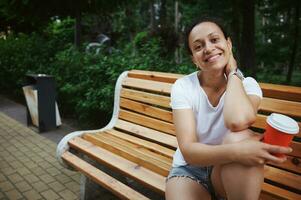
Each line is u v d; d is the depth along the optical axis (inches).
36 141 199.2
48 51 316.5
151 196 127.5
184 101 76.7
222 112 73.6
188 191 72.4
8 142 198.8
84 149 116.6
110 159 107.4
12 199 129.6
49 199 128.7
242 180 60.1
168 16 957.2
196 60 76.3
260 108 86.7
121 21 777.6
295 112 79.9
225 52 74.8
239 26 443.5
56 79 243.9
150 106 121.2
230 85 69.8
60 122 228.5
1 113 275.3
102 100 194.9
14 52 340.8
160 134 115.0
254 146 59.0
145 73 128.4
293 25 506.0
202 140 77.2
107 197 127.2
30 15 332.8
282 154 59.2
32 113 225.8
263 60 542.6
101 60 209.6
